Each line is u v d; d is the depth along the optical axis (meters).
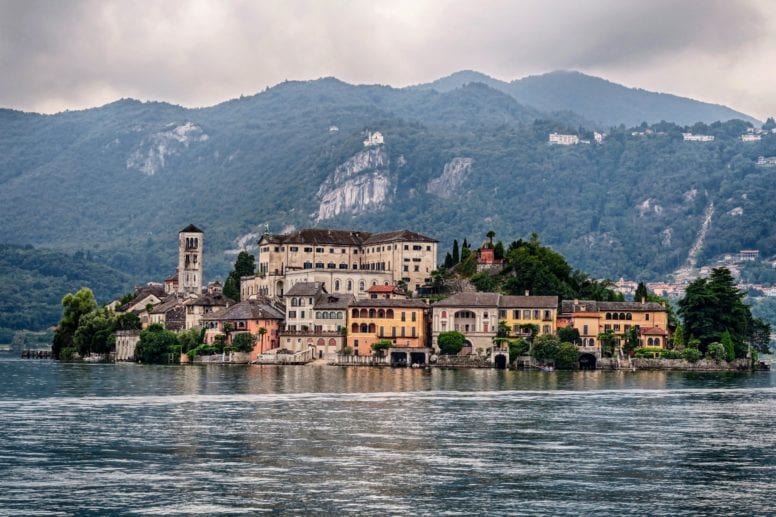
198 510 125.69
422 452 161.25
